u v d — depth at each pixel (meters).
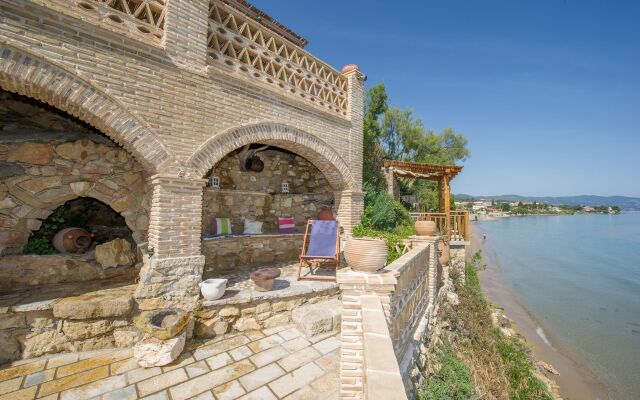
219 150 5.09
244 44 5.77
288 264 7.27
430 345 5.62
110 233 6.14
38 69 3.42
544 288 19.73
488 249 34.81
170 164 4.50
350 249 3.41
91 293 4.29
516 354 8.95
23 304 3.76
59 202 4.83
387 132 18.00
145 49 4.30
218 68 5.28
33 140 4.62
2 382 3.26
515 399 6.99
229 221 6.92
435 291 6.67
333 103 7.57
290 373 3.57
